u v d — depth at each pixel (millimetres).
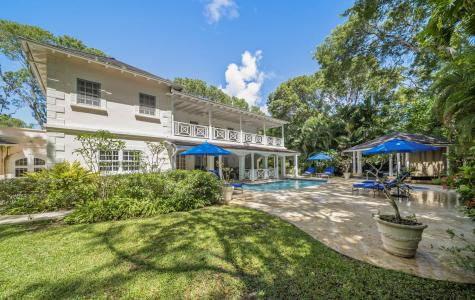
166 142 13539
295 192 12367
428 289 2914
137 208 6922
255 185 17656
